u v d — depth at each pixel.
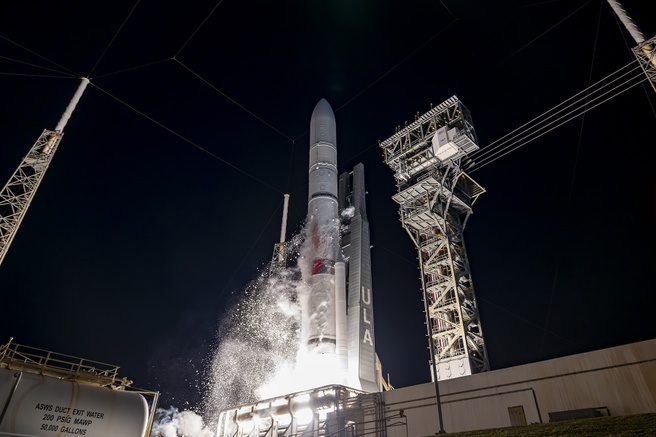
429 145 43.22
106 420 22.69
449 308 36.19
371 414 25.52
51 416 21.16
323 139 44.38
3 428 19.75
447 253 39.28
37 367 23.53
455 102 42.22
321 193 40.88
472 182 42.97
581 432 15.60
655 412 17.38
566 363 20.41
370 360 34.81
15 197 36.19
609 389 18.91
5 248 34.38
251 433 31.44
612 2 26.47
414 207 41.91
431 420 23.23
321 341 33.94
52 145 38.09
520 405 20.75
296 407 28.47
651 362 18.48
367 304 37.22
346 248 41.31
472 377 22.86
